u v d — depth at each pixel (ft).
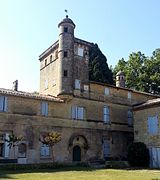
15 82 148.25
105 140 144.87
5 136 115.55
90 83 147.33
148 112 130.31
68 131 133.28
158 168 117.29
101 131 144.36
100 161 139.03
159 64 210.79
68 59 139.13
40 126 125.29
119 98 156.66
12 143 114.11
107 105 150.51
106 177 81.61
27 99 124.36
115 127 150.10
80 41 149.79
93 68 195.00
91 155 137.59
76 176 83.66
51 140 121.08
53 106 131.54
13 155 115.55
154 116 126.72
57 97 135.95
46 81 154.71
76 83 142.10
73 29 145.28
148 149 126.72
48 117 128.57
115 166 122.52
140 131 132.77
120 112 154.71
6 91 120.57
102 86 151.84
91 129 140.97
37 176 82.69
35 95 128.57
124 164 125.80
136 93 165.58
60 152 128.26
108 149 144.87
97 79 191.21
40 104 127.75
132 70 218.38
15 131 118.01
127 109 157.89
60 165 115.65
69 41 141.69
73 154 132.67
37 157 121.49
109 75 201.16
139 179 76.59
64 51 140.15
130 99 161.48
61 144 129.49
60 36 143.02
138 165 124.26
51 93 146.61
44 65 159.84
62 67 138.00
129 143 145.69
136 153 124.88
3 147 114.42
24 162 117.60
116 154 146.72
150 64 211.61
